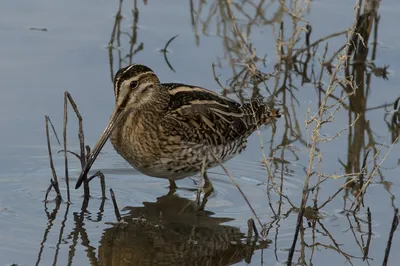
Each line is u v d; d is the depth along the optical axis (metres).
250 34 19.25
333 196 13.43
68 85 17.08
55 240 12.70
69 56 18.11
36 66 17.66
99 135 15.66
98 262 12.19
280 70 18.03
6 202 13.73
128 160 14.28
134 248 12.63
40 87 16.95
